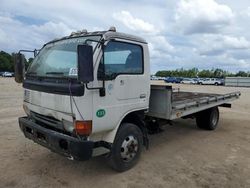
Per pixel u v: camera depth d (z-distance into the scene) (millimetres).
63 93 3984
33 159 5309
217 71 90812
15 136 6938
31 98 4789
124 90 4523
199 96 8109
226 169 5055
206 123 8039
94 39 4273
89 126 3945
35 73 4902
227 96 8531
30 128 4621
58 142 4012
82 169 4879
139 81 4840
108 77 4215
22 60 5199
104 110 4172
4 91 20500
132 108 4730
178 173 4824
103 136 4418
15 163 5090
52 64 4586
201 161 5457
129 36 4648
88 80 3580
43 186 4207
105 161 5031
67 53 4434
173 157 5656
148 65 5055
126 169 4824
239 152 6082
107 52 4238
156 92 5508
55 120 4312
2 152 5688
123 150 4695
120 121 4512
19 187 4152
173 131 7984
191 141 6914
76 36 4605
